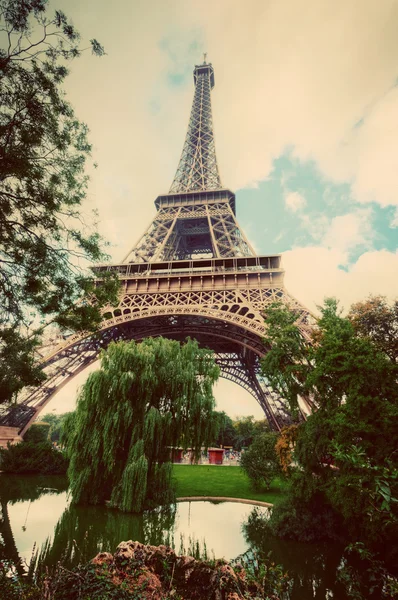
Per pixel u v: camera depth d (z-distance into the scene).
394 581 8.67
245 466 37.81
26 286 15.20
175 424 30.05
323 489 20.23
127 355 30.34
